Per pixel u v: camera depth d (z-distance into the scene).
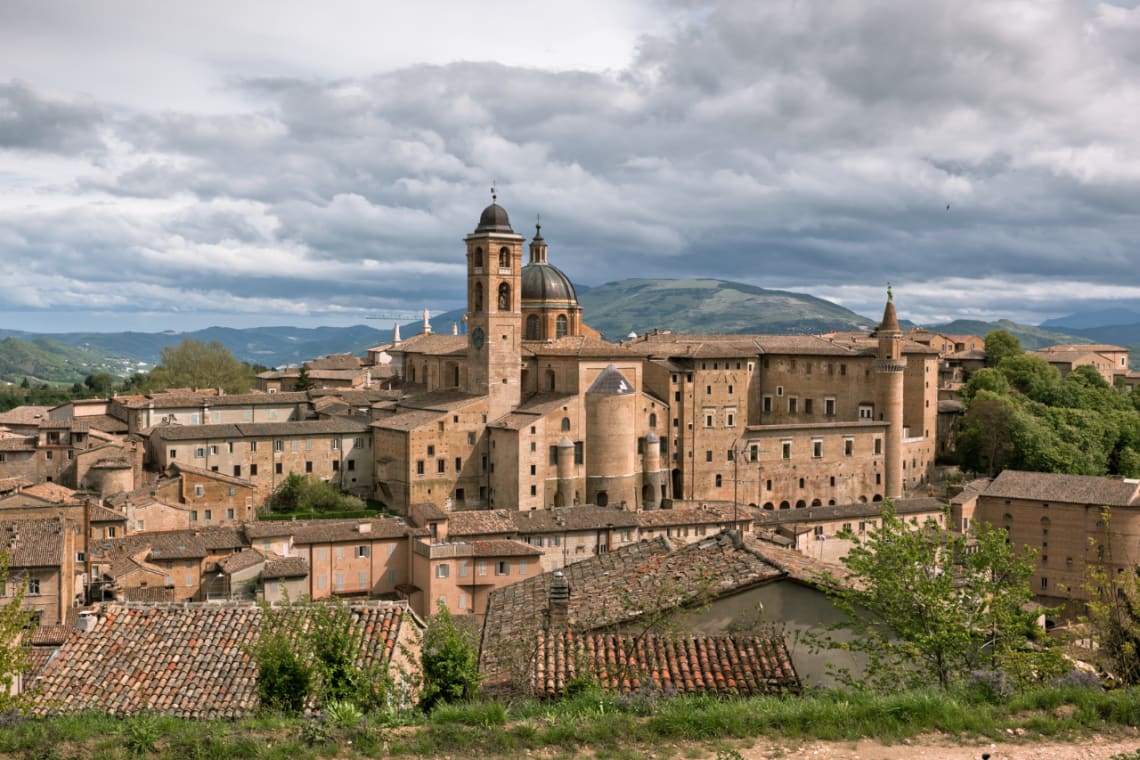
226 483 147.50
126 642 43.75
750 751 30.48
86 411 189.25
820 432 181.00
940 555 40.47
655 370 175.88
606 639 38.34
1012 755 29.91
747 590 39.81
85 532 108.19
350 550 118.44
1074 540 144.88
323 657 38.44
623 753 30.38
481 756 30.73
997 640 38.31
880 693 35.50
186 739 32.06
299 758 30.88
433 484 161.62
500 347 166.75
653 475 169.88
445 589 113.38
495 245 165.38
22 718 34.84
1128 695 33.81
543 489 160.00
